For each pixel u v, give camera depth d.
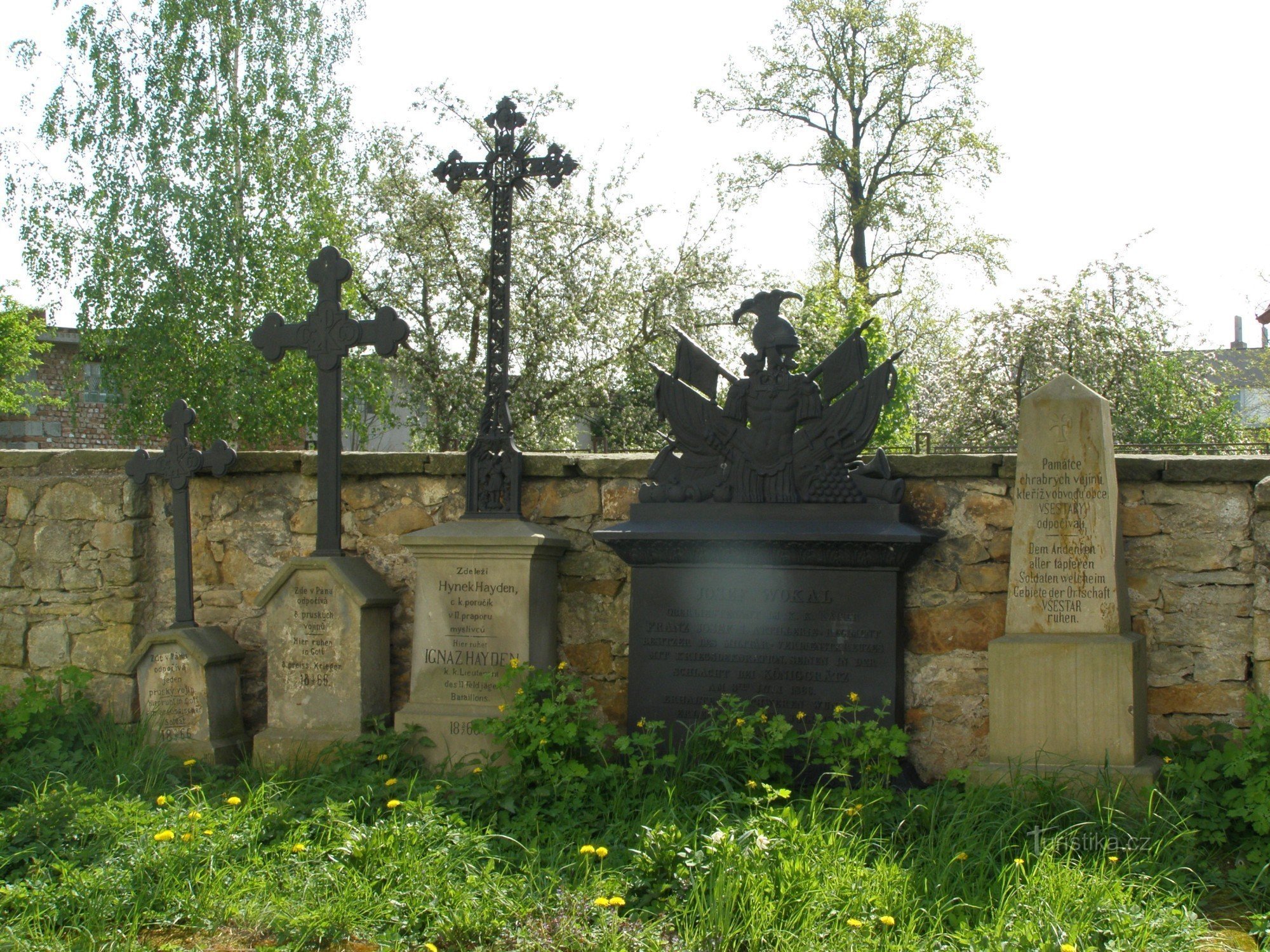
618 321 18.00
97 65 16.72
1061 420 4.97
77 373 17.66
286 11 17.47
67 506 6.75
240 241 16.77
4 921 3.67
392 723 5.95
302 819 4.63
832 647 5.31
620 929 3.51
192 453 6.34
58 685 6.69
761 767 4.93
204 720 6.02
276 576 5.92
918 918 3.61
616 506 5.98
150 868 3.98
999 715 4.92
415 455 6.20
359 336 6.02
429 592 5.73
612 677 5.95
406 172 17.81
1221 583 5.12
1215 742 5.00
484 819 4.73
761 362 5.66
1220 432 16.11
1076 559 4.91
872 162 22.91
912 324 27.34
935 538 5.34
